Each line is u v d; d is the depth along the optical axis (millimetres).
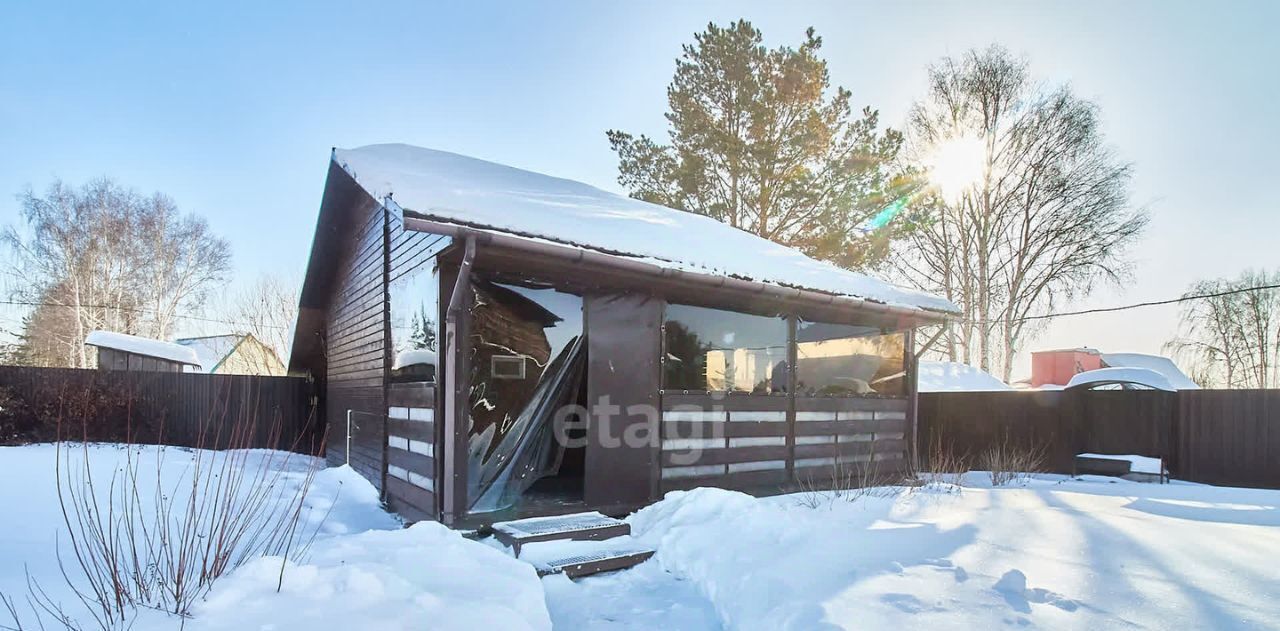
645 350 5719
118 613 2664
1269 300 25500
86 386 11703
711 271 5641
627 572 4266
